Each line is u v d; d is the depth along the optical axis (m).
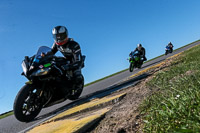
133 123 1.66
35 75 3.74
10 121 4.98
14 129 3.54
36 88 3.83
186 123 1.23
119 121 1.83
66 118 2.86
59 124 2.46
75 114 2.83
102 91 4.88
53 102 4.24
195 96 1.56
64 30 4.71
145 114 1.75
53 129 2.23
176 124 1.30
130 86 3.59
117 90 3.64
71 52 4.88
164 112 1.49
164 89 2.30
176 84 2.28
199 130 1.05
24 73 3.80
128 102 2.42
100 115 2.16
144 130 1.44
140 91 2.79
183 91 1.80
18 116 3.59
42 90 3.88
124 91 3.40
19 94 3.61
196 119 1.21
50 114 3.98
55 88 4.20
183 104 1.46
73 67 4.60
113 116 2.04
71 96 5.18
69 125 2.17
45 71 3.80
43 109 5.83
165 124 1.35
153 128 1.39
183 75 2.71
